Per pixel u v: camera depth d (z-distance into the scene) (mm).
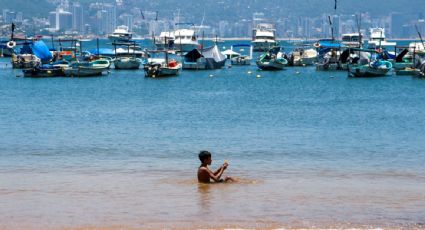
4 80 116312
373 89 97125
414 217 24672
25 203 27047
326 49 168750
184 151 41562
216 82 114812
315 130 51625
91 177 32562
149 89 99125
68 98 83875
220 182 30922
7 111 67062
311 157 38938
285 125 55188
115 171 34312
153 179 31922
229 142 45375
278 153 40500
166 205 26609
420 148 42062
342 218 24594
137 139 46844
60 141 45750
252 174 33281
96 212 25641
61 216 25109
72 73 123500
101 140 46250
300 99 82562
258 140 46188
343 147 42750
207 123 56719
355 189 29547
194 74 134500
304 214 25172
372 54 150375
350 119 59469
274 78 124688
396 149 41750
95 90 96688
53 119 59625
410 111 66562
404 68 124750
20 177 32594
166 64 127625
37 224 24094
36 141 45656
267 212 25469
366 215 24984
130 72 138625
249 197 27875
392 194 28484
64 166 35969
